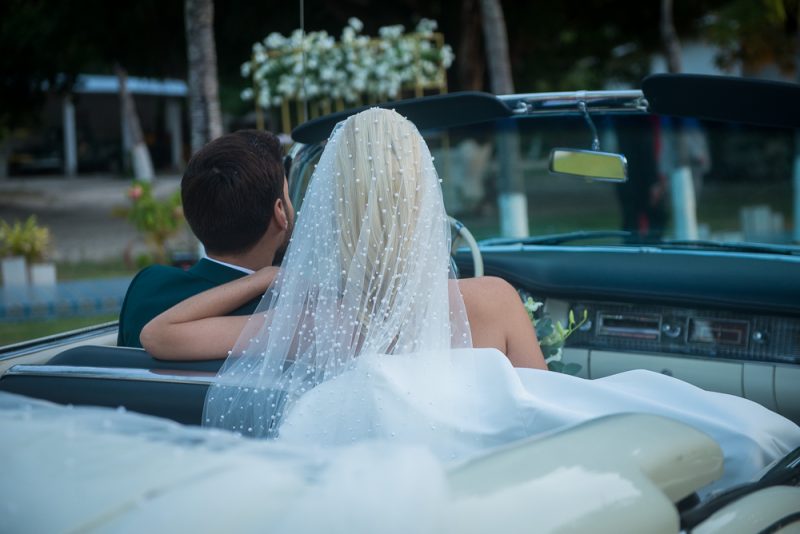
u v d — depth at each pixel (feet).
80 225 62.54
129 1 50.83
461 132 10.44
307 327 5.59
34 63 58.80
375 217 5.41
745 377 8.60
